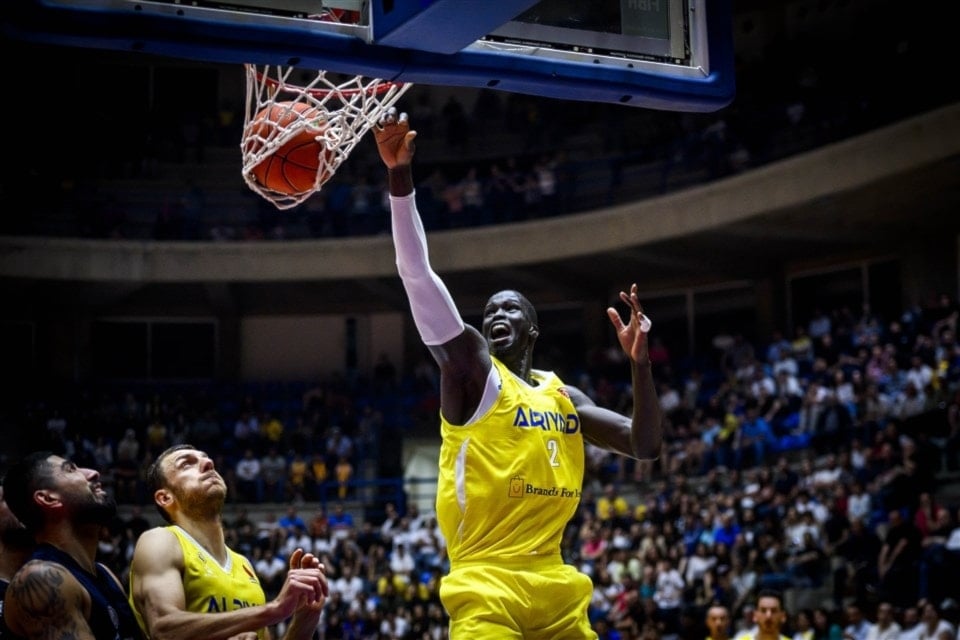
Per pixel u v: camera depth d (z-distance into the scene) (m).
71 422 20.45
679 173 20.83
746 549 13.33
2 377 22.95
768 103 20.48
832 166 17.83
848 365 16.53
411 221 3.49
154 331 24.23
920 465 13.36
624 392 19.67
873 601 11.95
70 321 23.56
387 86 3.96
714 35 3.89
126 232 22.53
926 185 17.58
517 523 3.64
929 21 18.84
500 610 3.56
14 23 2.93
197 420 20.94
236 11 3.17
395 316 24.41
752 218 19.05
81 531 3.71
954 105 16.23
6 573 4.15
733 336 22.50
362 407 22.22
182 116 24.14
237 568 3.91
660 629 12.62
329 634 14.09
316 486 19.61
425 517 18.52
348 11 3.35
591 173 22.38
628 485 17.36
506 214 21.88
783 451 16.17
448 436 3.70
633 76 3.72
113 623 3.59
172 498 3.88
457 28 3.22
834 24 21.14
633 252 20.97
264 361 24.50
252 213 23.59
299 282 22.70
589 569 14.44
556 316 24.00
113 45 3.09
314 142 3.94
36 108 22.84
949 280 19.72
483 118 24.09
